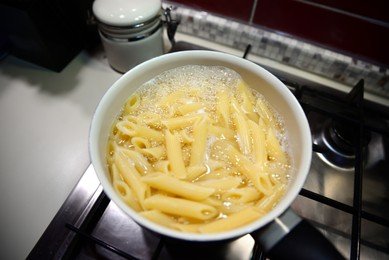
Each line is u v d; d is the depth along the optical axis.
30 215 0.25
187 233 0.16
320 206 0.26
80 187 0.25
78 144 0.29
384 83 0.33
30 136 0.30
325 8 0.30
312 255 0.16
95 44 0.37
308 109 0.29
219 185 0.21
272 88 0.23
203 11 0.37
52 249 0.23
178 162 0.22
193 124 0.24
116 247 0.23
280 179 0.21
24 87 0.33
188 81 0.26
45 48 0.32
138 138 0.23
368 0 0.28
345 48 0.33
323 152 0.27
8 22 0.30
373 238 0.25
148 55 0.32
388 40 0.30
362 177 0.26
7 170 0.27
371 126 0.29
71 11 0.32
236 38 0.36
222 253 0.23
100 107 0.20
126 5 0.28
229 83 0.26
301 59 0.35
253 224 0.16
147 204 0.20
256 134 0.23
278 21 0.34
